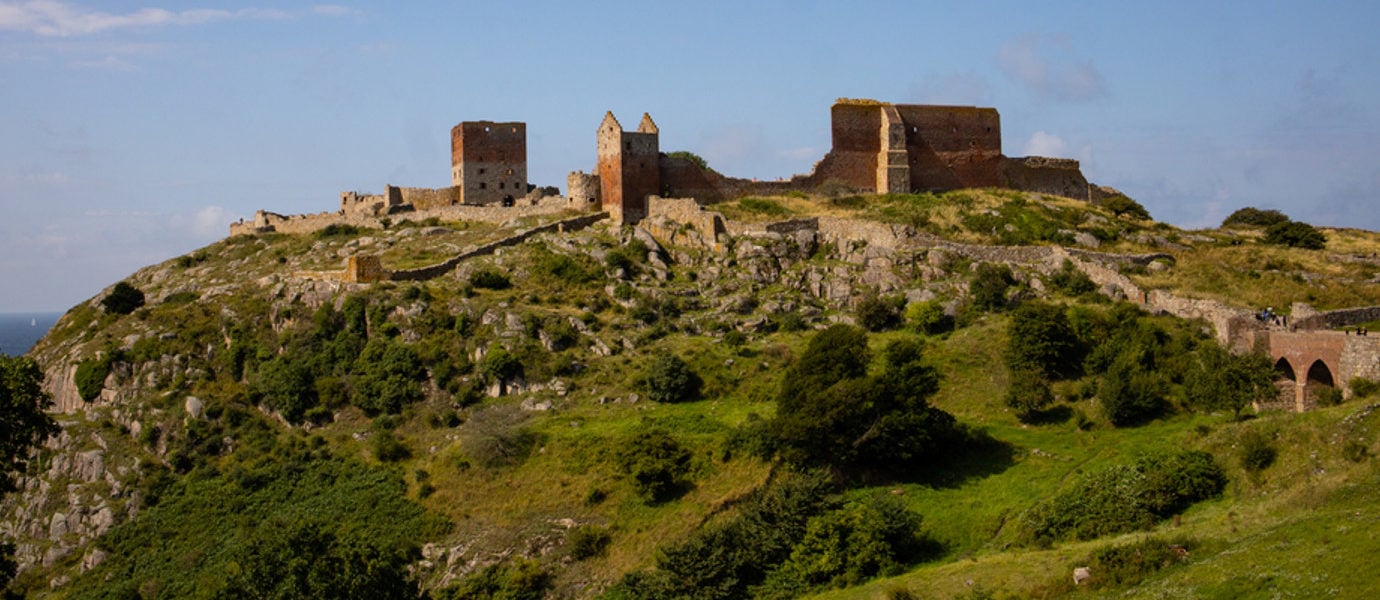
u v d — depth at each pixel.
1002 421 99.19
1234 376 90.94
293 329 126.94
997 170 158.25
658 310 121.19
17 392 73.19
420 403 112.56
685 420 100.94
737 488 89.88
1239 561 62.56
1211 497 77.19
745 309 121.88
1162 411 96.00
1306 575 58.28
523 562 86.56
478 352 114.44
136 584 98.81
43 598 101.62
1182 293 112.81
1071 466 89.00
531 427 102.88
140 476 113.25
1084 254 124.56
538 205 157.50
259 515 102.31
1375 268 124.69
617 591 82.62
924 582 73.19
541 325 115.81
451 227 159.12
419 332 118.62
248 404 120.62
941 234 133.38
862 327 116.12
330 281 130.00
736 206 142.75
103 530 107.44
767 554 80.88
